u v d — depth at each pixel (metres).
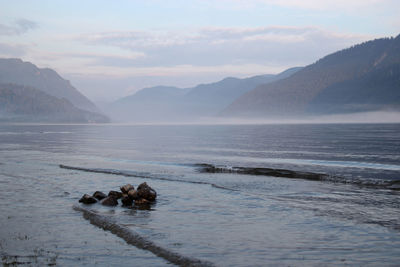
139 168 31.47
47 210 15.18
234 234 11.55
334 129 158.25
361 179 24.88
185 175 26.92
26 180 23.95
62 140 86.56
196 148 56.38
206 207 15.79
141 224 12.77
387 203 16.62
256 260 9.19
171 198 17.97
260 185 22.45
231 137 94.25
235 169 29.23
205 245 10.38
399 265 8.88
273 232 11.79
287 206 15.95
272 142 71.31
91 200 16.72
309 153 46.69
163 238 11.02
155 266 8.85
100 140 84.94
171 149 54.56
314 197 18.25
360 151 49.03
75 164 34.75
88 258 9.41
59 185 21.95
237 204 16.42
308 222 13.11
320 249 10.08
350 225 12.68
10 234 11.66
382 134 103.62
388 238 11.10
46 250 10.05
